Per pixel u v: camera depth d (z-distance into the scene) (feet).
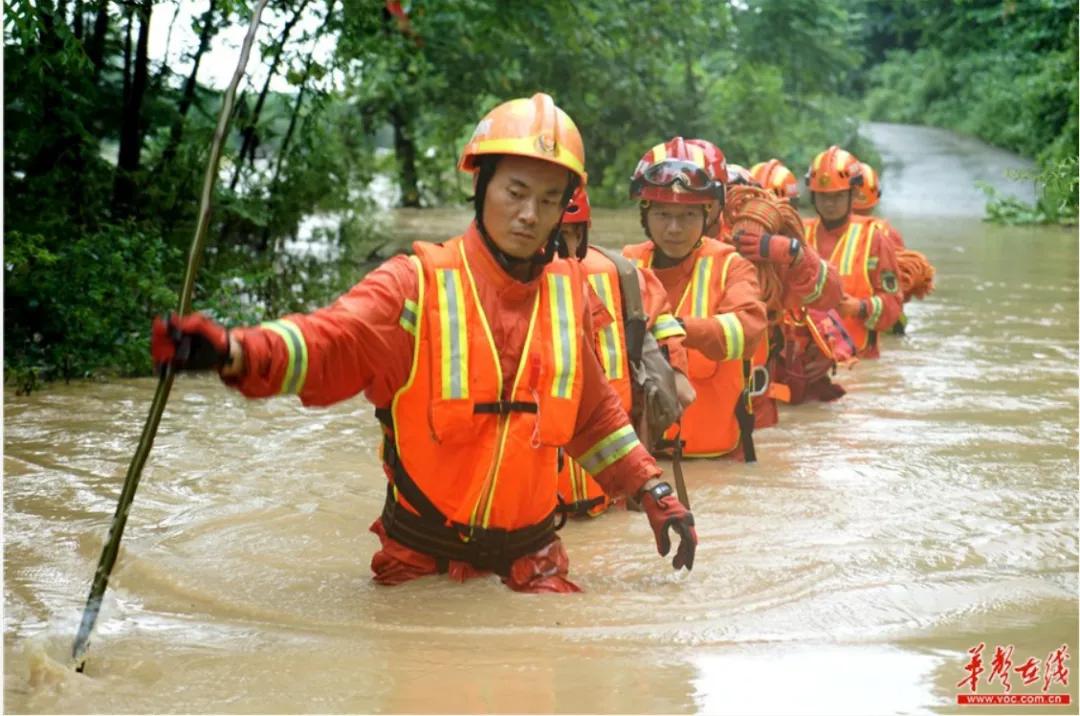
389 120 115.96
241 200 52.70
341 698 16.93
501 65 90.68
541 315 20.79
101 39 47.75
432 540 21.30
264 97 53.21
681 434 31.68
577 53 80.28
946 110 200.03
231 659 18.39
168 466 29.86
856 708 16.76
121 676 17.74
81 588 21.66
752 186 35.63
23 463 29.78
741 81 135.54
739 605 21.13
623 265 25.62
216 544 24.22
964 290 66.64
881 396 40.34
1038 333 52.95
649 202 31.14
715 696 17.13
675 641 19.34
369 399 20.68
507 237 20.11
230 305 44.50
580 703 16.81
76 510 26.27
